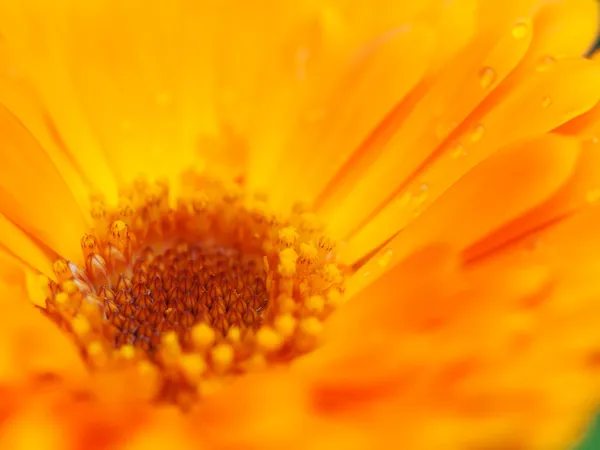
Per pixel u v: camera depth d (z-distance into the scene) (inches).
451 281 2.8
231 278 3.5
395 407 2.7
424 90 3.4
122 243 3.5
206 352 3.2
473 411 2.7
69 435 2.6
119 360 3.2
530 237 3.0
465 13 3.4
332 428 2.6
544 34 3.4
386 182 3.5
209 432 2.6
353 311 3.1
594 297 2.8
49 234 3.4
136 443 2.6
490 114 3.3
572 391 2.7
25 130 3.3
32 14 3.5
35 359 2.8
